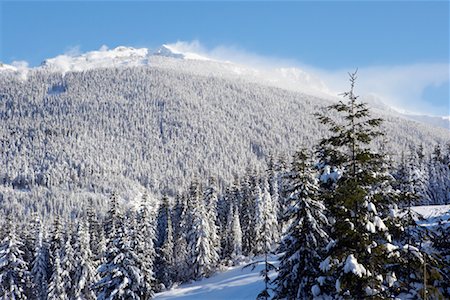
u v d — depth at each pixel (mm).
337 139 14836
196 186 81500
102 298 35250
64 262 57125
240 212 80062
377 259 13656
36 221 67188
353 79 14758
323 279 16922
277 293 21422
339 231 14289
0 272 49688
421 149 94500
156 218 80688
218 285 47906
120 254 35719
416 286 14109
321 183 16266
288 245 21266
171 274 66812
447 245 16453
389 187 14914
